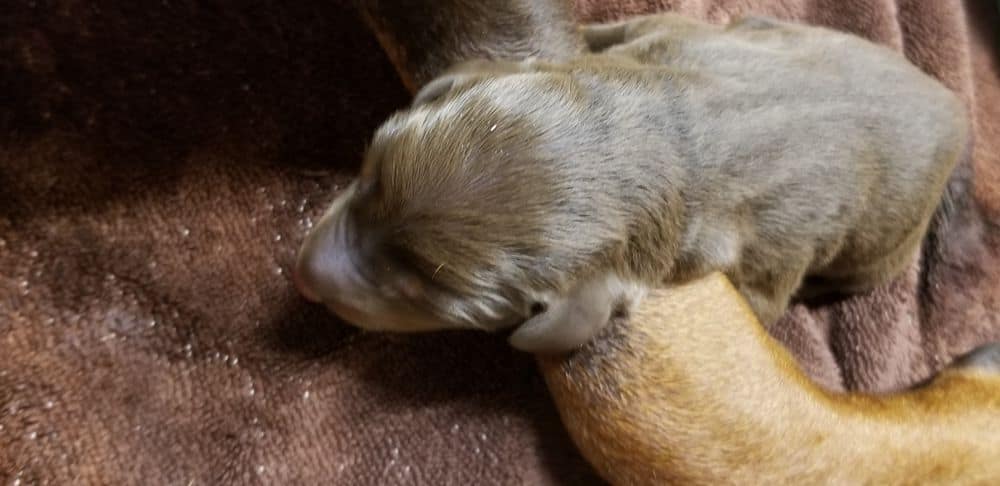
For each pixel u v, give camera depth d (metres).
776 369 0.21
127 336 0.22
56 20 0.21
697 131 0.21
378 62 0.24
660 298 0.21
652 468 0.21
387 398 0.23
